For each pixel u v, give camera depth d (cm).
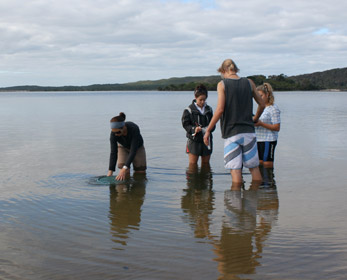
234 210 412
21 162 702
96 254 294
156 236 333
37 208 420
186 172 622
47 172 616
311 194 474
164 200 456
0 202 442
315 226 356
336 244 309
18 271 265
